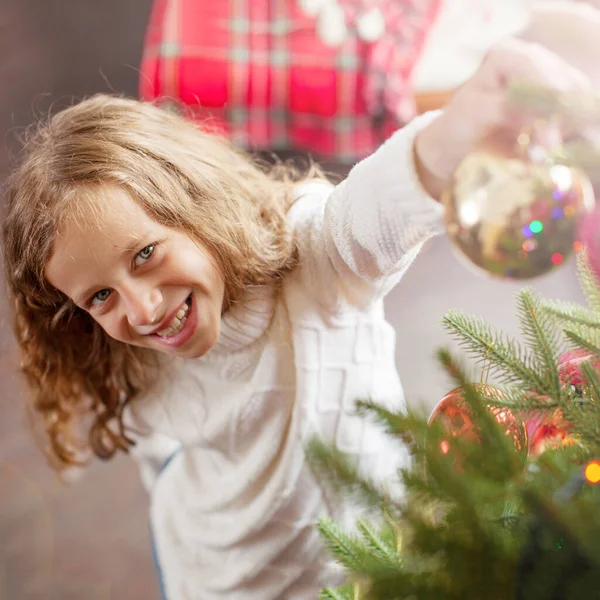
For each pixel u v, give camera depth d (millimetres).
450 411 473
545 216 415
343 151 2068
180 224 693
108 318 695
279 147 2180
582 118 433
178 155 748
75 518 1758
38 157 727
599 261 566
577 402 523
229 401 816
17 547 1700
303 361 784
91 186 672
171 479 966
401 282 2236
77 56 2945
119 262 663
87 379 882
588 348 542
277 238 779
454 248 458
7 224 748
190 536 921
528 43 501
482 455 418
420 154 551
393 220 617
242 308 765
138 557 1679
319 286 770
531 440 555
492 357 552
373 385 827
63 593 1614
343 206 678
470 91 500
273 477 819
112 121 750
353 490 428
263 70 1967
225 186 774
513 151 442
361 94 2002
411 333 2084
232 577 869
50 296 764
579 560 352
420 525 400
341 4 1961
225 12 1972
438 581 392
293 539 834
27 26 3055
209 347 718
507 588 381
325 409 806
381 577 399
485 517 405
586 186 430
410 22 1978
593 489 378
